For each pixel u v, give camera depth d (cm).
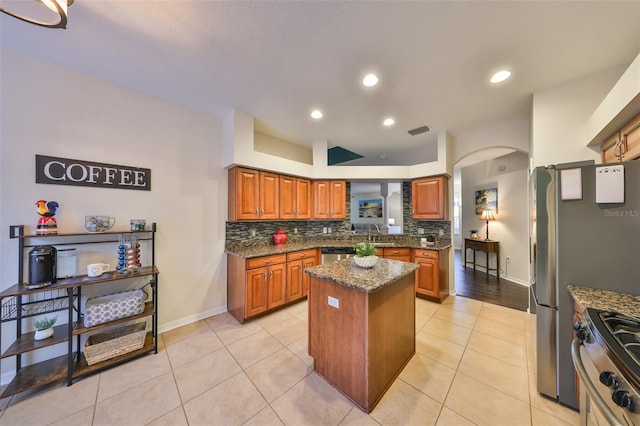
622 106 138
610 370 85
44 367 177
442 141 331
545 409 148
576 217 143
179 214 259
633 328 96
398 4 133
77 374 171
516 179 442
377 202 446
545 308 156
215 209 288
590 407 109
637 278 129
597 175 137
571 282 145
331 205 385
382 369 161
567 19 140
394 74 198
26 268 179
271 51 172
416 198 372
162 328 247
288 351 212
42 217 179
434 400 156
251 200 296
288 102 249
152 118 240
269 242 355
